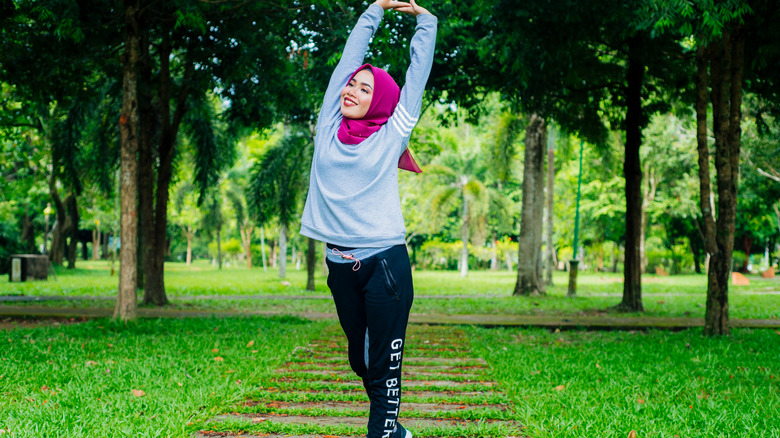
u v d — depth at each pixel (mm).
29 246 31703
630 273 12734
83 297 14945
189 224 45188
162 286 13180
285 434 3240
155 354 5883
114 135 15047
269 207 17547
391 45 8453
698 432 3381
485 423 3514
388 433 2305
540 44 8797
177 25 7398
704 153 8461
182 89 12695
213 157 15148
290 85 11812
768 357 6539
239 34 9562
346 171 2291
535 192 17281
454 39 10773
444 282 25828
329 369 5320
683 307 14148
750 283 27625
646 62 10945
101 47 10125
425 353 6543
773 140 18984
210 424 3342
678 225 41531
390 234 2240
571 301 15164
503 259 47469
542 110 12719
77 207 31766
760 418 3713
